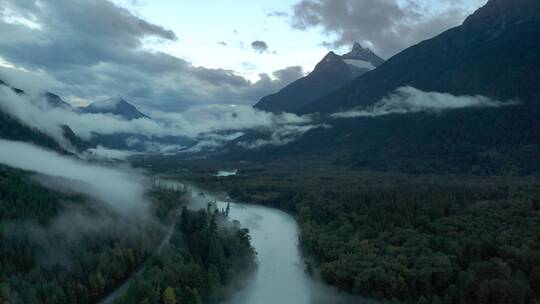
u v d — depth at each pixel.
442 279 198.38
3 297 163.88
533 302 176.50
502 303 178.50
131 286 183.12
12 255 188.38
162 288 188.50
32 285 178.25
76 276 194.88
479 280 190.62
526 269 196.75
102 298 195.88
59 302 177.38
